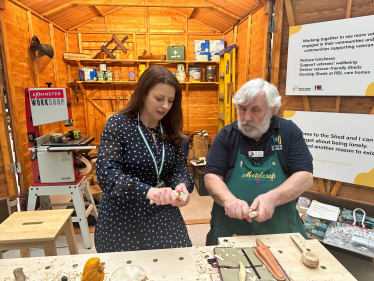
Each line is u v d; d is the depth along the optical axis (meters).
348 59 1.74
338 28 1.75
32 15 2.99
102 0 3.26
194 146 3.73
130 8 3.96
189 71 4.07
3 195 2.34
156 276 0.82
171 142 1.25
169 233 1.18
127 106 1.15
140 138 1.13
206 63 4.12
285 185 1.21
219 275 0.83
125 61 3.98
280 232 1.30
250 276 0.82
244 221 1.34
